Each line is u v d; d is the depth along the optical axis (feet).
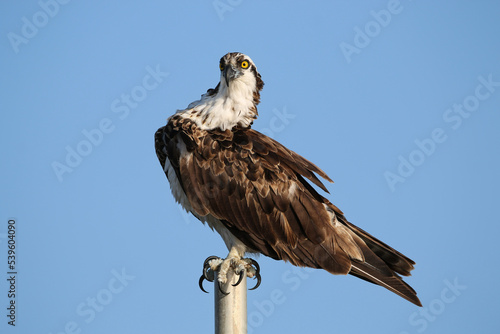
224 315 32.60
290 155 42.27
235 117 41.70
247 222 39.99
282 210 39.99
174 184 42.01
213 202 40.04
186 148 40.78
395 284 39.58
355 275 41.52
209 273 38.88
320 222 40.11
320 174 42.29
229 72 41.91
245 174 40.16
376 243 41.68
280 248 40.01
